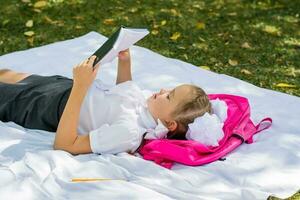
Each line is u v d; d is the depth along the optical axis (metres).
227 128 3.43
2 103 3.54
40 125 3.47
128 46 3.23
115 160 3.15
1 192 2.87
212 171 3.18
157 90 4.04
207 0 6.20
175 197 2.94
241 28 5.57
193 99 3.27
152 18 5.68
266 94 4.10
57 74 4.20
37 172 3.01
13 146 3.25
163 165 3.20
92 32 4.91
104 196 2.89
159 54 4.68
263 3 6.17
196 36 5.37
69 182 2.96
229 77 4.30
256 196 2.97
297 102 4.01
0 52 4.89
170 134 3.34
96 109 3.37
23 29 5.31
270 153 3.37
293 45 5.29
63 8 5.75
